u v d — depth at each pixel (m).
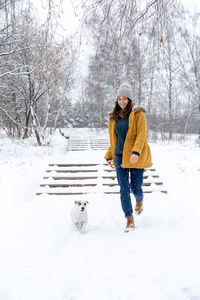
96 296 2.02
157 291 2.05
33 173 6.87
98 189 5.57
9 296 2.00
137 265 2.46
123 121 3.27
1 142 16.53
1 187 5.52
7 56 12.61
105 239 3.14
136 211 3.91
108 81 20.31
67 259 2.63
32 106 16.00
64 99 17.61
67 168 6.95
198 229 3.27
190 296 1.99
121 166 3.34
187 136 24.14
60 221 3.75
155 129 22.12
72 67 15.57
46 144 15.70
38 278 2.26
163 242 2.94
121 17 2.84
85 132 36.12
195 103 20.28
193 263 2.41
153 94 21.98
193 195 4.96
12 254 2.69
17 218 3.84
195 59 17.39
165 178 6.40
